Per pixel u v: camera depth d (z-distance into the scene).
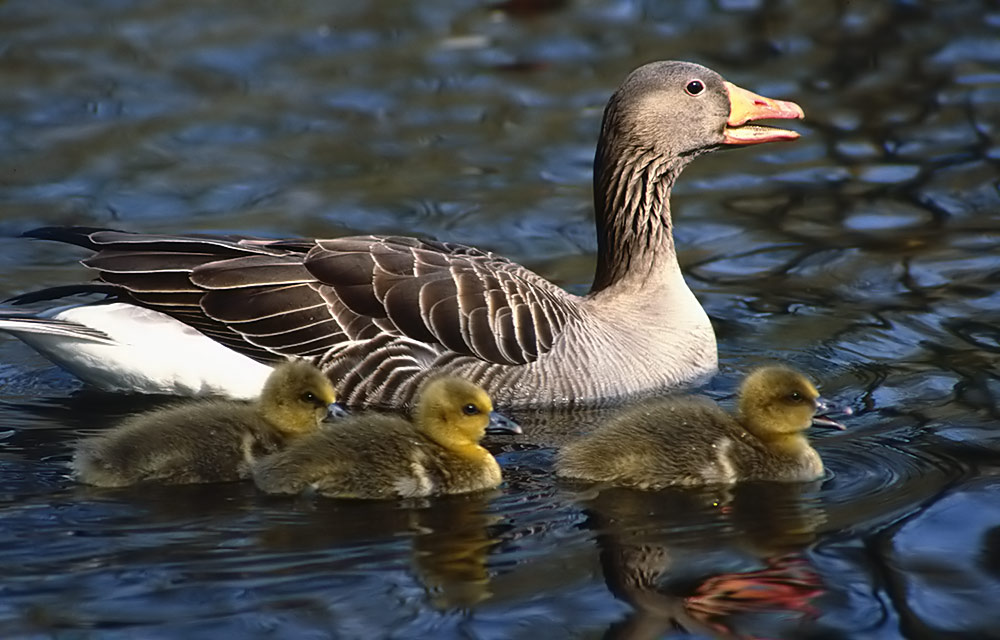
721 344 16.02
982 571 10.38
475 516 11.43
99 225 18.52
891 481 12.09
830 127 22.06
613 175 15.92
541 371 14.55
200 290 14.38
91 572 10.23
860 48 24.89
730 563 10.57
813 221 19.09
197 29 25.80
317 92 23.23
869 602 9.97
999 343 15.36
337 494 11.73
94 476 11.84
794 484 12.12
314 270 14.51
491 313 14.48
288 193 19.67
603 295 15.80
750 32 25.75
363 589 10.11
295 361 12.88
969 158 20.73
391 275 14.53
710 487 12.06
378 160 20.88
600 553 10.74
